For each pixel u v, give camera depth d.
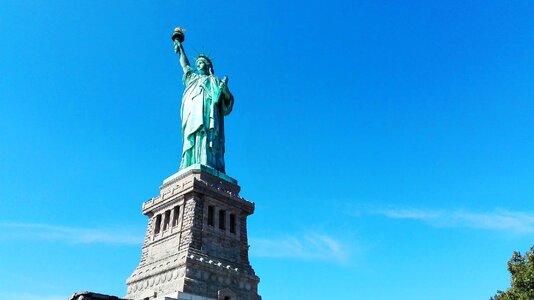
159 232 88.00
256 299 83.88
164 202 89.38
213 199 87.56
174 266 76.81
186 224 82.06
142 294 79.62
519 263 69.56
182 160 98.25
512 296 67.12
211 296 75.75
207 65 110.69
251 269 87.38
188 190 84.81
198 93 102.00
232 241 87.31
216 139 99.12
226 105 105.62
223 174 94.62
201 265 77.00
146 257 86.69
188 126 99.31
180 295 70.75
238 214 92.19
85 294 62.12
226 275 80.56
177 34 114.56
